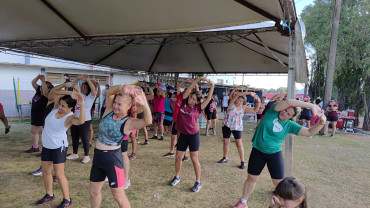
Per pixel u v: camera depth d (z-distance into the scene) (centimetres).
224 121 541
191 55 1084
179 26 573
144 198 364
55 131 298
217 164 543
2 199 338
